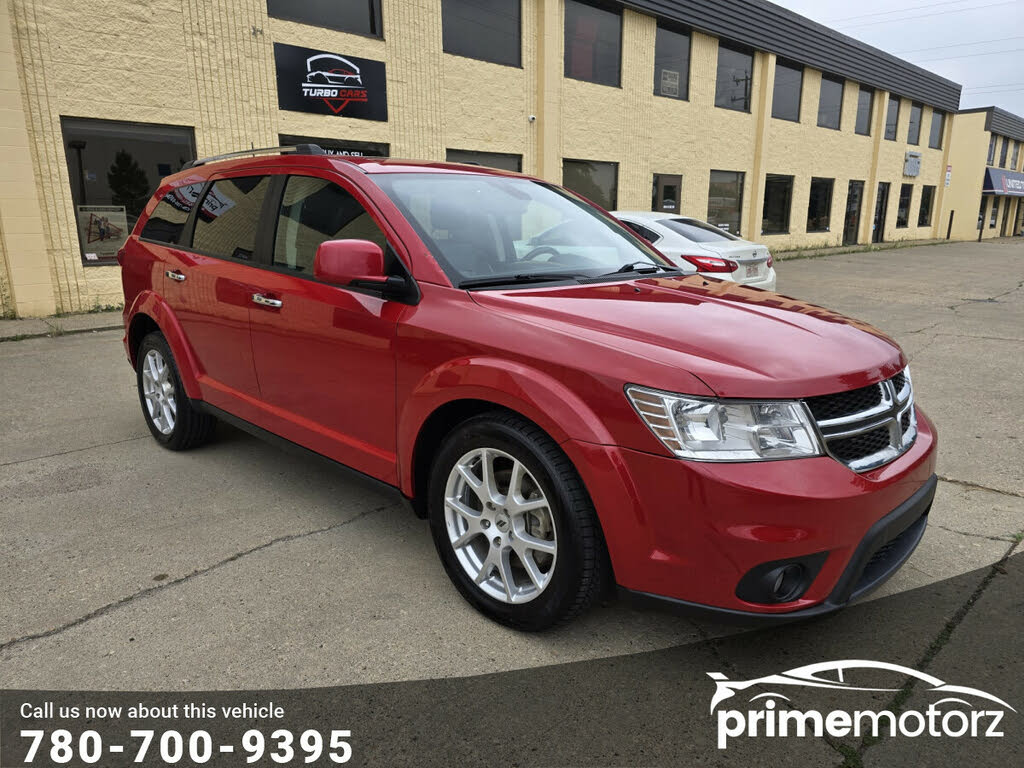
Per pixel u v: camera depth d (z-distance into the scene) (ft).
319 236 10.24
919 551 10.08
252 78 33.73
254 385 11.37
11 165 27.61
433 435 8.81
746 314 8.36
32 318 28.81
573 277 9.79
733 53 60.49
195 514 11.13
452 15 41.34
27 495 11.80
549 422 7.16
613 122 50.80
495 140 44.42
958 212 109.50
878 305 34.27
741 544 6.48
